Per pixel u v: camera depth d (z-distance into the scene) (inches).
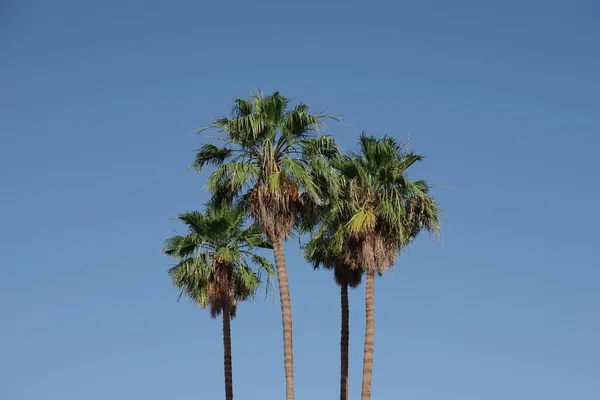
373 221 1776.6
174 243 2188.7
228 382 2135.8
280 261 1665.8
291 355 1644.9
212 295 2150.6
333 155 1748.3
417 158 1828.2
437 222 1807.3
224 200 1716.3
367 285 1785.2
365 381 1752.0
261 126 1662.2
